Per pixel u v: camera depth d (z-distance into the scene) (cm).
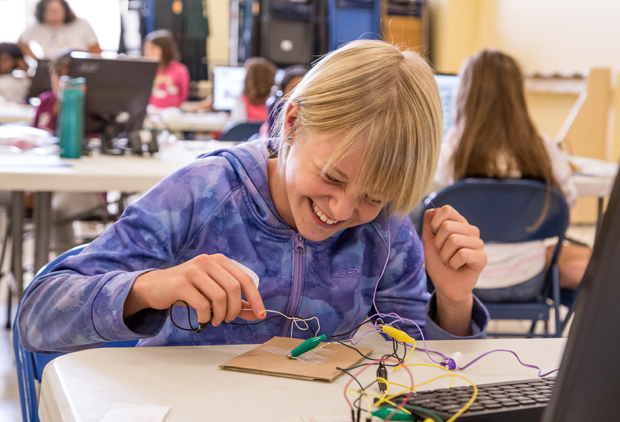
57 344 72
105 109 230
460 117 184
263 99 436
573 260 194
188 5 622
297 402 57
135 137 223
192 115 472
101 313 67
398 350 75
